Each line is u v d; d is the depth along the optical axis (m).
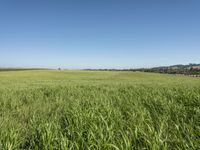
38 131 5.04
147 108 8.02
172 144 4.53
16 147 4.43
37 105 9.72
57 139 4.46
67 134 4.91
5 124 6.12
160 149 4.04
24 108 8.91
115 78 55.78
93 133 4.67
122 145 4.06
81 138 4.41
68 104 9.16
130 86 20.05
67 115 6.43
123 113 7.55
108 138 4.43
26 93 13.73
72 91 14.98
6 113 8.03
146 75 76.12
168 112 7.12
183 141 4.37
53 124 5.32
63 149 4.04
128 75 74.06
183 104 8.44
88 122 5.54
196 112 6.56
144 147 4.21
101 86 20.28
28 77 54.25
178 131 4.95
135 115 6.55
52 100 11.55
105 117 5.98
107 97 10.99
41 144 4.48
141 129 4.79
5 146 4.12
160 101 8.66
